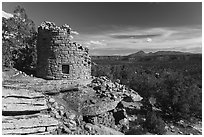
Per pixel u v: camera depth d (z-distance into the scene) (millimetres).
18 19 37469
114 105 22094
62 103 20578
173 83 33781
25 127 15750
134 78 41594
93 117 19984
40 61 25344
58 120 17969
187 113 31469
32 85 21203
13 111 16297
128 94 25797
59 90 21766
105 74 42688
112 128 20688
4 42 30094
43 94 20562
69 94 22062
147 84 34875
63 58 24359
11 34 32844
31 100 18109
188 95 31703
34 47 31234
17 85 20422
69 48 24531
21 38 33812
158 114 29109
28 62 30438
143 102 30359
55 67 24328
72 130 17594
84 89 23250
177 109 30984
